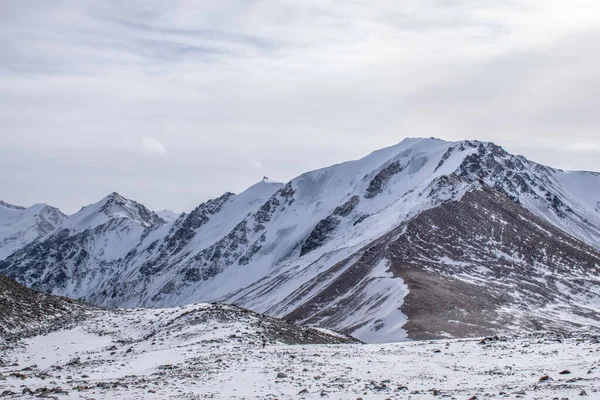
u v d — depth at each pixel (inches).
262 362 1834.4
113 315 3302.2
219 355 2005.4
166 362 1952.5
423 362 1807.3
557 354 1809.8
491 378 1508.4
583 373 1464.1
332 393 1331.2
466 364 1764.3
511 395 1218.6
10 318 3137.3
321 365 1772.9
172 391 1380.4
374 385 1414.9
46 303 3570.4
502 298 6250.0
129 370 1823.3
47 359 2380.7
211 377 1576.0
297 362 1831.9
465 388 1368.1
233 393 1364.4
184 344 2369.6
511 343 2130.9
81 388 1391.5
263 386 1450.5
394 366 1740.9
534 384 1363.2
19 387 1409.9
